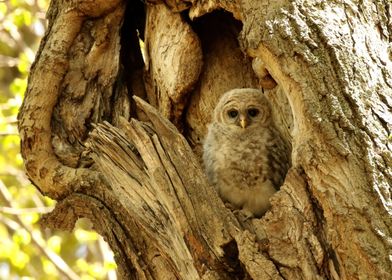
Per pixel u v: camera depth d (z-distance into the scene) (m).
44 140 11.75
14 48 24.11
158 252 10.23
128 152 10.11
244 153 10.99
